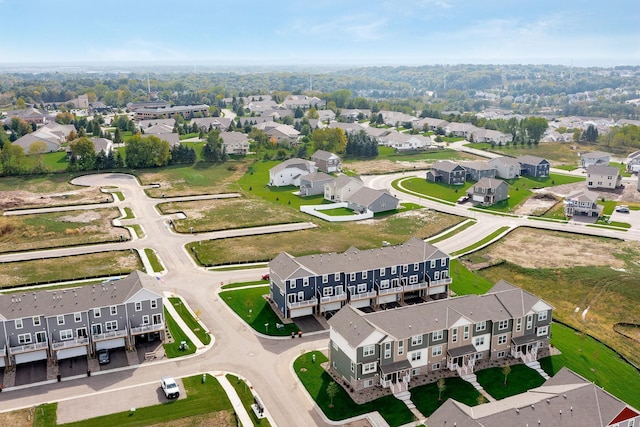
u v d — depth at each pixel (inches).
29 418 2486.5
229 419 2508.6
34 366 2928.2
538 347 3169.3
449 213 6053.2
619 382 2940.5
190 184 7170.3
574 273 4328.3
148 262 4436.5
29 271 4224.9
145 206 6122.1
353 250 3814.0
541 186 7317.9
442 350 2928.2
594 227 5521.7
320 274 3508.9
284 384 2797.7
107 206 6092.5
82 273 4183.1
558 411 2255.2
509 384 2827.3
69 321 2972.4
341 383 2812.5
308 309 3553.2
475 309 3031.5
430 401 2672.2
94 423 2456.9
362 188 6304.1
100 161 7864.2
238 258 4525.1
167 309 3587.6
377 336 2741.1
